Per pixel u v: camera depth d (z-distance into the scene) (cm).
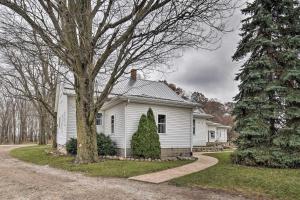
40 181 882
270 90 1141
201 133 2830
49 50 1152
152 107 1705
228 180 837
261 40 1188
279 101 1159
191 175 949
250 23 1259
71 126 1797
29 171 1123
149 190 742
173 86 2817
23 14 1009
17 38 1051
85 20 1105
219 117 5881
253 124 1131
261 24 1223
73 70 1208
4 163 1461
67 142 1727
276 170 993
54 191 728
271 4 1220
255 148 1128
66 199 642
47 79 2234
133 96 1608
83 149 1250
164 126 1750
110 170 1051
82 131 1255
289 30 1210
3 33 1028
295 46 1155
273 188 730
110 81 1222
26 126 5778
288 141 1066
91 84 1244
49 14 1092
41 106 2973
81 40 1138
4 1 962
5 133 5369
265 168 1051
